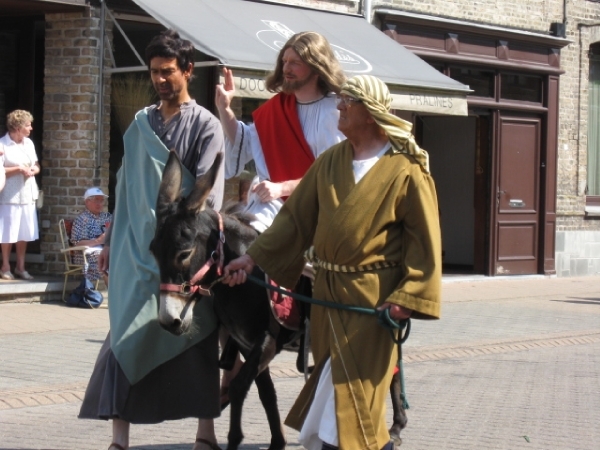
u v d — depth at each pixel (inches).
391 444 194.4
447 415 301.4
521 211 711.7
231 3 550.0
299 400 198.7
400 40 637.9
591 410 312.3
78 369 343.9
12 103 526.6
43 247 514.6
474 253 705.6
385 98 191.3
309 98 232.2
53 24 509.4
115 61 518.3
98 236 482.6
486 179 698.2
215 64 465.1
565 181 742.5
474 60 673.0
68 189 508.7
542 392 339.6
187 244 194.2
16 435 264.1
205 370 219.1
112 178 524.1
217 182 214.8
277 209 236.2
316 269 198.8
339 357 188.5
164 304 194.5
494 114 693.9
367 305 188.7
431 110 560.4
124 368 211.8
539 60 719.1
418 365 385.4
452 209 753.0
